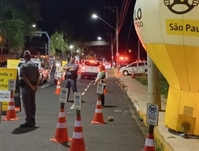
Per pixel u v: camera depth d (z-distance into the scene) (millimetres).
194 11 6879
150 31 7723
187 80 7809
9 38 36031
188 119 7996
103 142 8453
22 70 9695
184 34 7094
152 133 5719
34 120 10102
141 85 26000
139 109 13062
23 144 8016
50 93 19656
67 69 15594
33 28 44094
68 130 9609
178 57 7465
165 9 7199
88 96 18609
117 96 19406
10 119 10836
